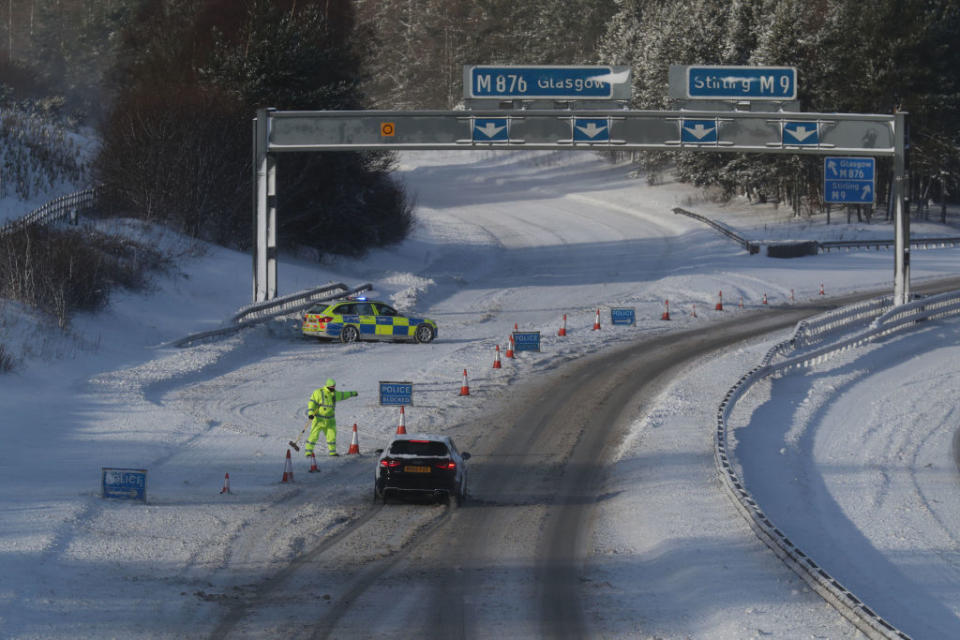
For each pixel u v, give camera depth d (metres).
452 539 44.28
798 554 38.72
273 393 79.38
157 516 45.25
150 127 139.38
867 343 109.44
